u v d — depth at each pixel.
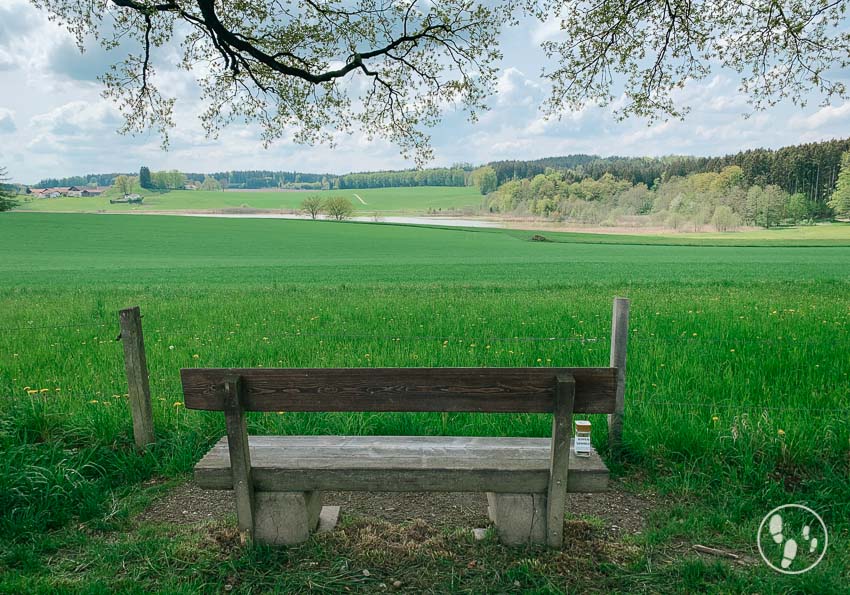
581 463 3.18
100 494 3.92
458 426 4.84
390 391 2.92
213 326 10.96
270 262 49.03
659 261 46.97
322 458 3.21
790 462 4.18
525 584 2.87
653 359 6.64
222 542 3.29
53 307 15.06
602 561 3.07
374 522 3.53
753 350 7.05
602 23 9.80
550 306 13.45
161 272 37.03
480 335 9.35
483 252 62.72
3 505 3.61
